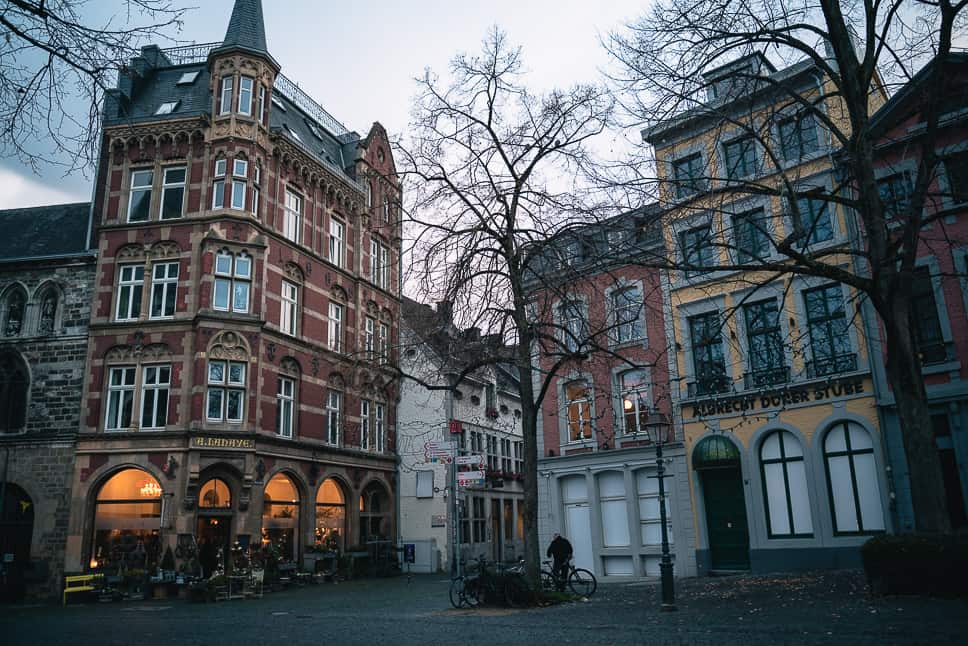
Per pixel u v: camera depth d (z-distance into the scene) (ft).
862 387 66.90
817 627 33.78
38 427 86.17
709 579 70.28
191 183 91.20
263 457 88.22
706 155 78.43
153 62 102.06
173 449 82.17
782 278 73.26
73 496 81.97
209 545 83.10
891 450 63.87
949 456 61.46
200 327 84.84
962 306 61.82
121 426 84.99
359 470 110.01
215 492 84.33
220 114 92.53
